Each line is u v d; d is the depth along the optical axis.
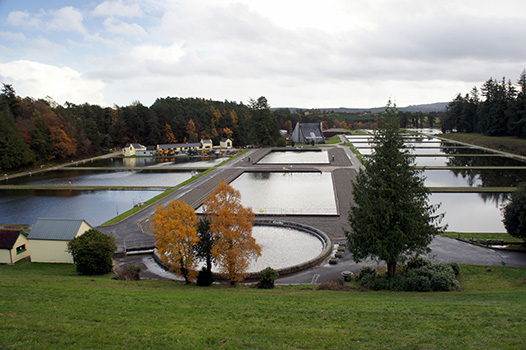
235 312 22.56
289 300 26.12
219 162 141.50
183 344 17.17
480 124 188.50
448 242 47.84
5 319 19.06
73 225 46.50
